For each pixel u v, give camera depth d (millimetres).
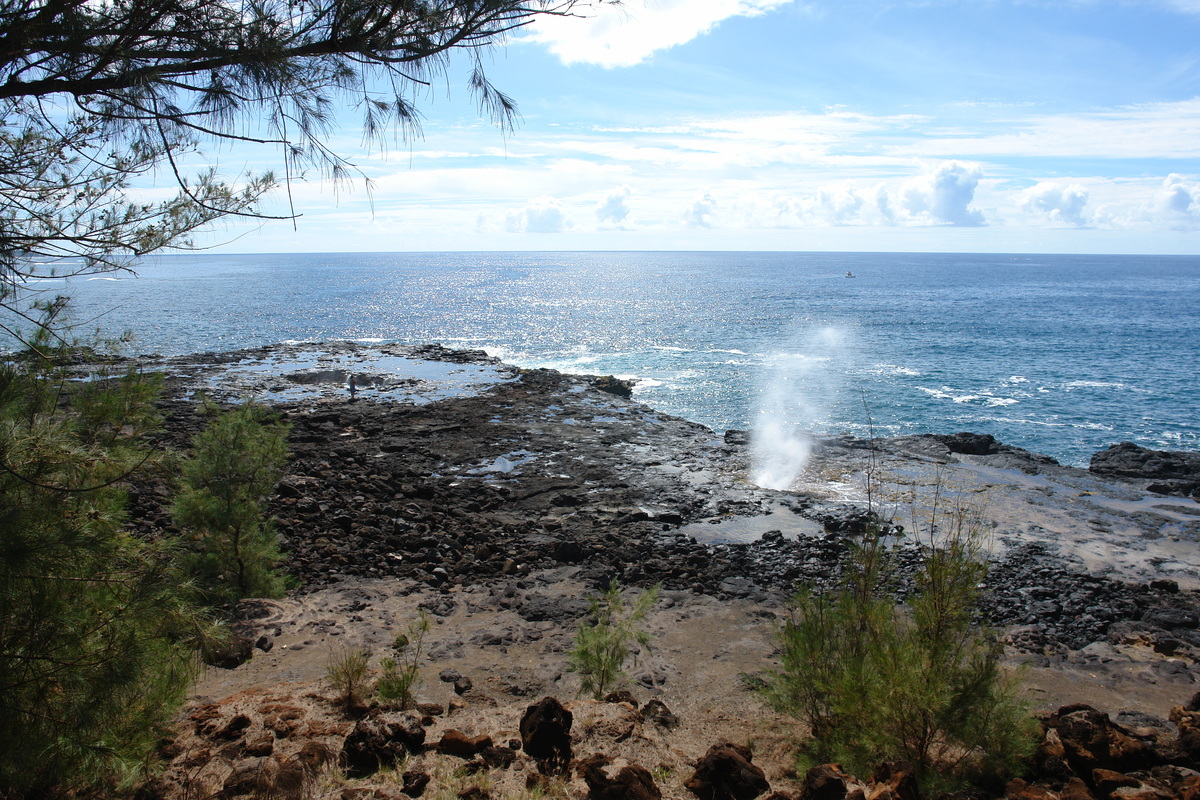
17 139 3301
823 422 34062
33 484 3369
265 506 13898
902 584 11547
